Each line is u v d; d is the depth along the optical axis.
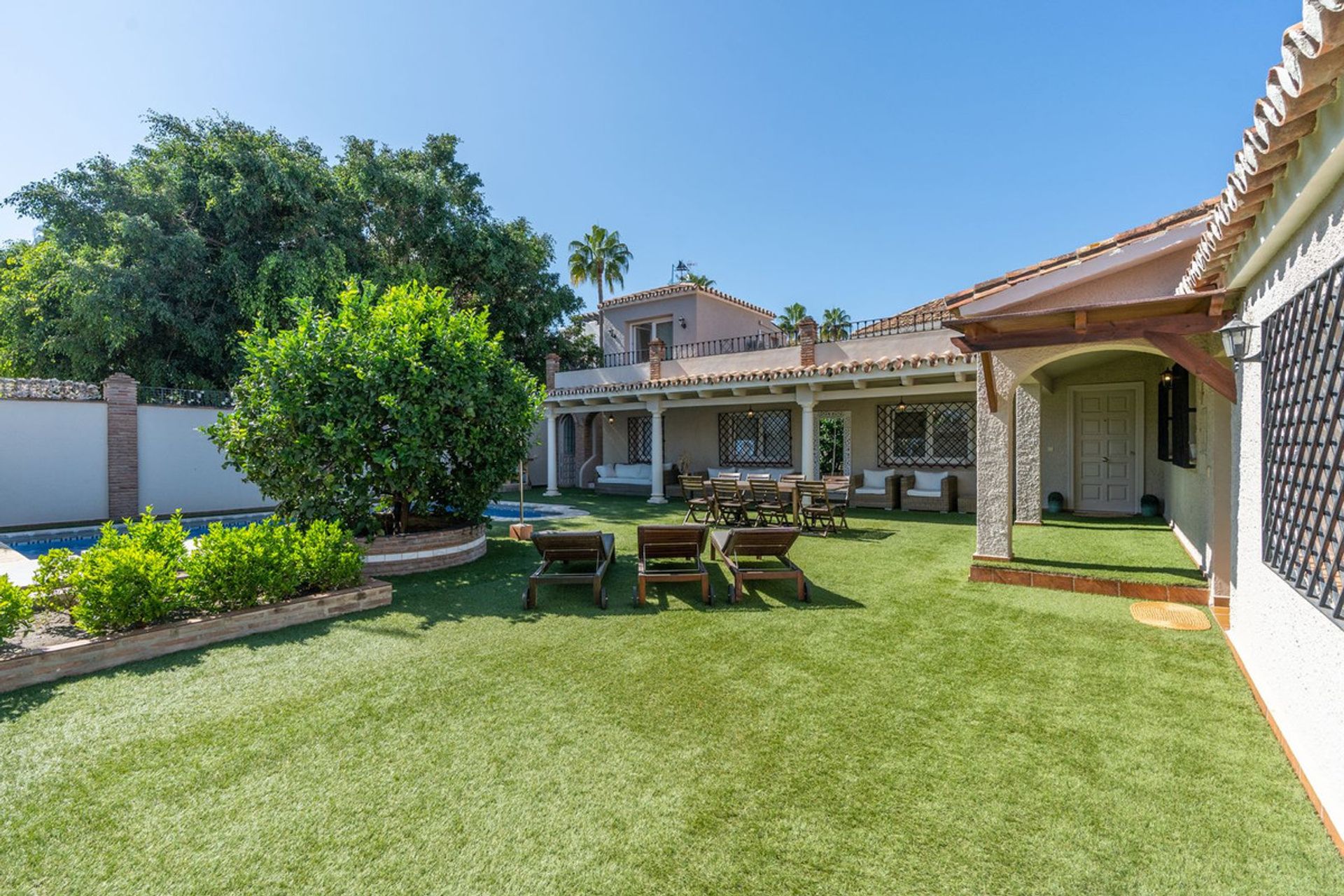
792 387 13.99
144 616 4.73
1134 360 11.48
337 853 2.47
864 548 8.91
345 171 18.86
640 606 6.02
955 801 2.76
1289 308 3.31
